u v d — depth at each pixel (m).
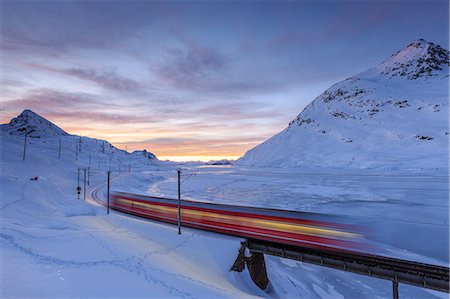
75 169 140.00
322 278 39.16
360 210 68.38
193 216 42.25
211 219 38.78
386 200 80.50
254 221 34.03
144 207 52.38
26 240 22.66
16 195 48.09
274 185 129.25
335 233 28.08
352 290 35.81
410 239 45.94
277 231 31.53
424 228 52.69
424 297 33.88
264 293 30.09
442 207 70.00
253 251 32.69
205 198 95.50
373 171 172.75
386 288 36.31
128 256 22.78
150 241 34.00
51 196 63.09
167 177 198.62
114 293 14.38
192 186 137.38
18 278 13.70
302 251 29.12
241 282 29.19
